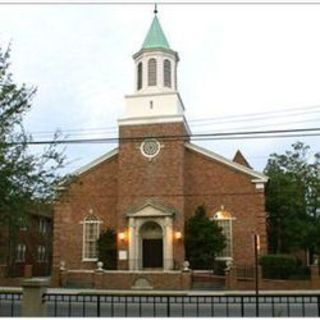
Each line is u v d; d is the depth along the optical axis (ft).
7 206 51.98
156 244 129.49
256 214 128.26
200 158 133.59
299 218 157.99
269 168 165.78
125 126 133.69
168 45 143.02
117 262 126.93
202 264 123.54
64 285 118.11
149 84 138.00
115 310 61.36
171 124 131.95
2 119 54.39
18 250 170.19
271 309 61.00
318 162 163.32
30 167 53.88
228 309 59.77
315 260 158.51
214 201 130.93
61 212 134.41
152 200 128.36
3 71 56.85
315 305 67.26
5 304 64.59
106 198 134.51
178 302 67.62
